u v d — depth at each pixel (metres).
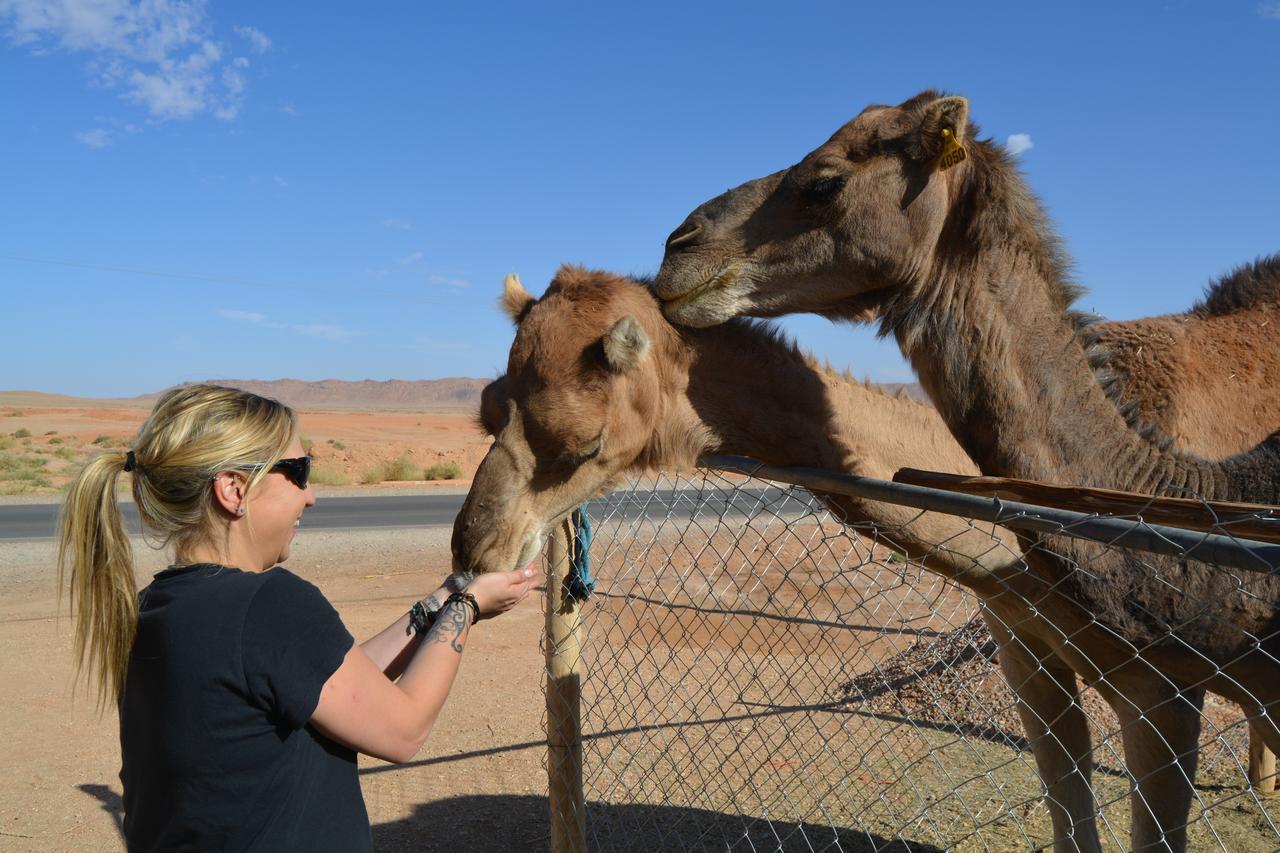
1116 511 2.24
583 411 3.68
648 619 8.86
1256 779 5.60
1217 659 2.81
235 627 2.04
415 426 84.12
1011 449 3.38
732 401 3.84
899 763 5.90
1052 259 3.63
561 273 4.04
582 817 4.43
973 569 3.31
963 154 3.43
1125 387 4.34
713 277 3.82
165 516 2.19
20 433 51.47
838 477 3.02
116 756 6.53
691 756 5.00
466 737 6.95
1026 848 4.82
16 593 11.87
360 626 9.74
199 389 2.27
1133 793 3.07
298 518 2.39
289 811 2.10
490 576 2.54
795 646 8.00
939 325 3.56
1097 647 3.09
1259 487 2.96
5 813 5.65
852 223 3.61
